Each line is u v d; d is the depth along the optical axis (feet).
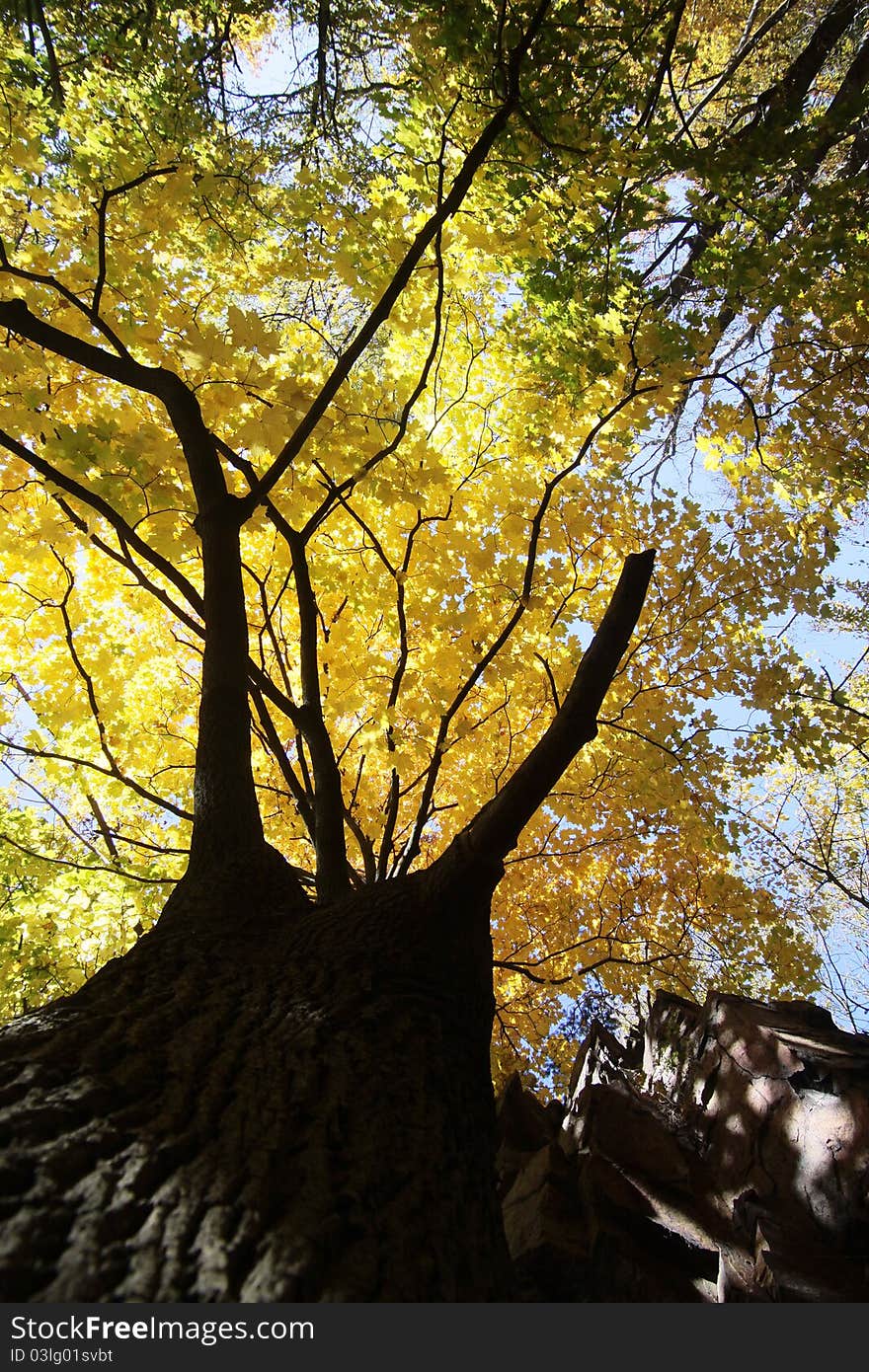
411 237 12.13
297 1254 3.18
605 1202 7.81
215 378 10.02
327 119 16.15
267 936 6.60
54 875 13.05
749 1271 7.07
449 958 6.51
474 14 9.98
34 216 10.53
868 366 13.62
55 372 11.12
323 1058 4.71
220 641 8.29
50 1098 3.66
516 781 6.86
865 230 14.07
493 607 12.28
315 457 10.26
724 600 14.32
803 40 22.04
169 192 11.58
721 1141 9.10
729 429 14.53
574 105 11.48
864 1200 7.34
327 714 12.22
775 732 14.19
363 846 13.26
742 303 12.87
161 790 14.51
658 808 15.31
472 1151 4.82
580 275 12.34
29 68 12.32
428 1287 3.43
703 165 11.46
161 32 13.74
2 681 12.97
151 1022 4.70
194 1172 3.44
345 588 12.89
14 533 10.76
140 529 9.80
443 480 10.64
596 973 16.37
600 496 14.40
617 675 14.25
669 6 13.34
